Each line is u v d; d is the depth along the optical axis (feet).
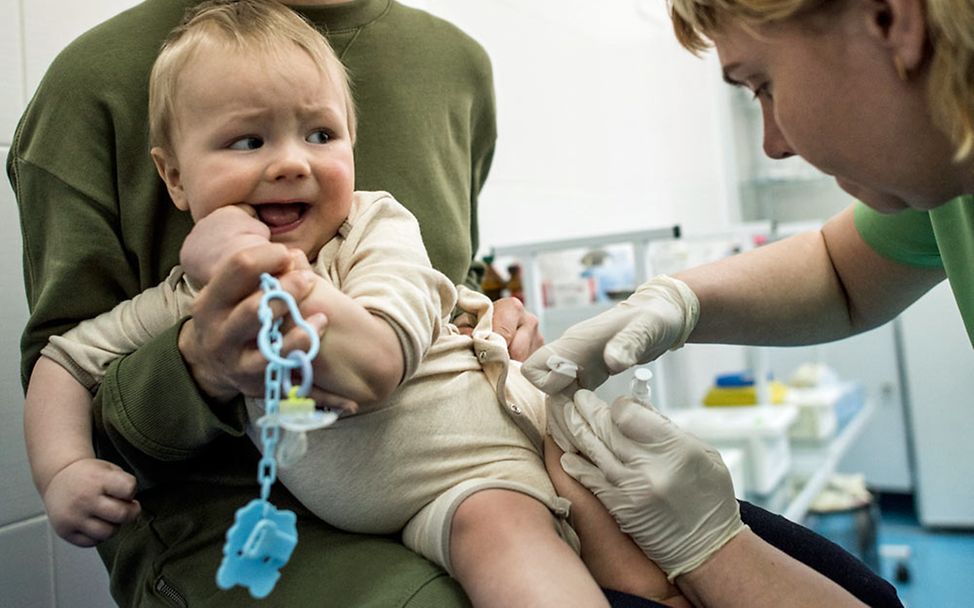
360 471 2.33
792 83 1.96
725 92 12.70
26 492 3.56
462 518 2.23
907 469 10.66
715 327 3.15
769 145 2.30
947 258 2.85
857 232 3.29
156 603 2.43
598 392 6.07
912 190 2.04
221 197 2.34
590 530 2.47
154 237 2.73
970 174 1.96
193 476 2.69
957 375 9.87
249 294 1.90
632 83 9.70
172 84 2.47
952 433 9.94
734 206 12.73
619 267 6.99
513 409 2.59
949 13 1.63
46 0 3.77
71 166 2.61
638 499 2.33
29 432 2.36
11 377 3.53
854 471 10.94
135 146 2.70
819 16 1.85
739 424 6.10
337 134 2.55
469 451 2.47
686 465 2.34
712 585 2.26
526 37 7.45
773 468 6.13
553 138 7.78
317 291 1.98
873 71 1.84
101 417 2.38
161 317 2.50
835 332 3.43
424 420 2.41
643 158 9.82
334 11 3.17
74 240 2.56
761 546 2.33
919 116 1.86
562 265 6.90
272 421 1.55
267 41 2.44
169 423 2.28
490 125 3.76
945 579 8.46
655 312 2.75
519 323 3.45
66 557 3.70
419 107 3.25
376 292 2.18
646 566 2.42
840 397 7.76
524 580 2.04
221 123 2.35
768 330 3.29
